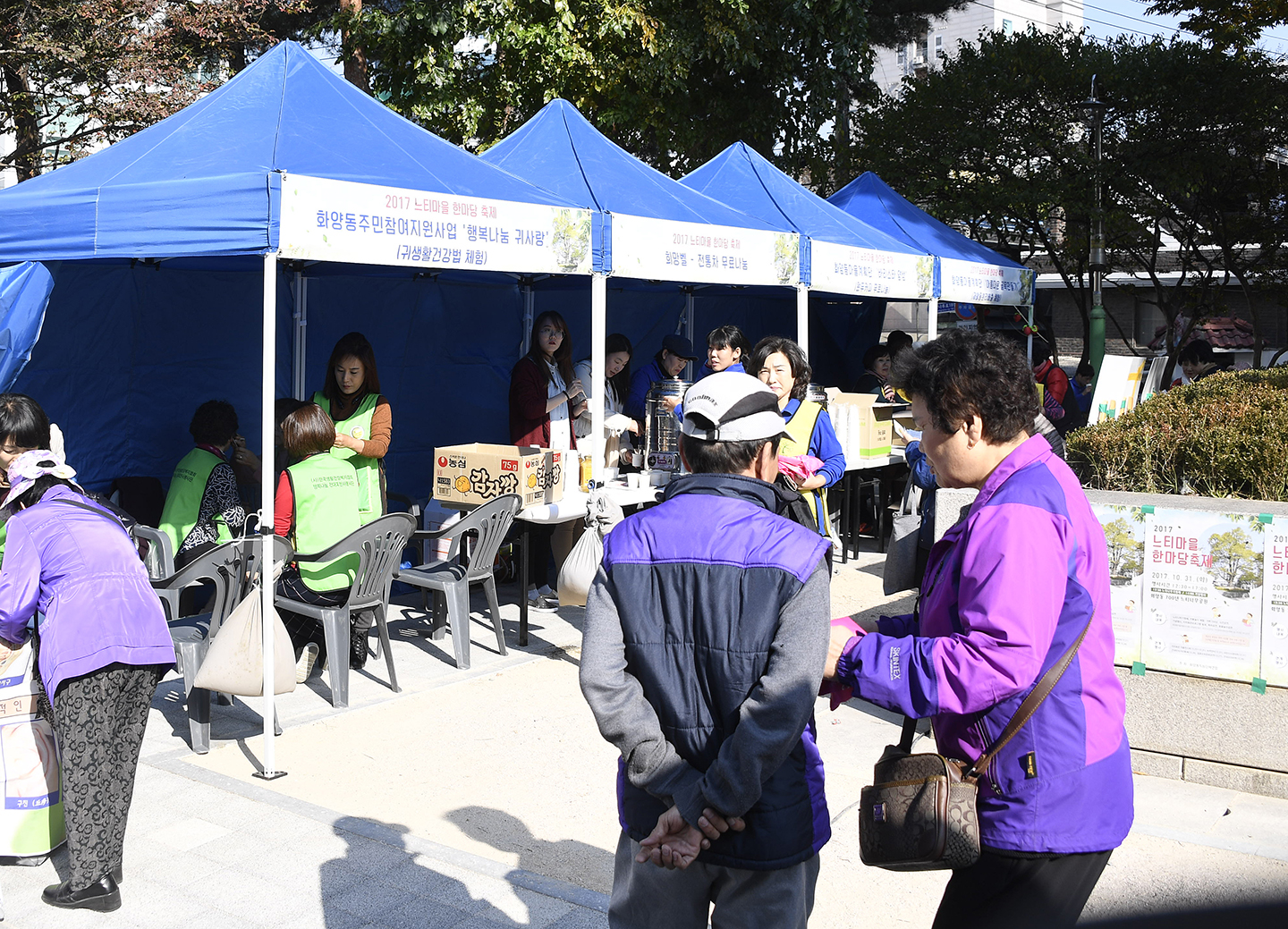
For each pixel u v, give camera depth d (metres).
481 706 5.73
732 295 11.98
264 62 5.94
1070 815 2.15
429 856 3.98
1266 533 4.61
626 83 15.77
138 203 4.91
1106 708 2.20
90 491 6.84
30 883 3.78
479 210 5.48
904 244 9.56
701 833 2.14
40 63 14.55
